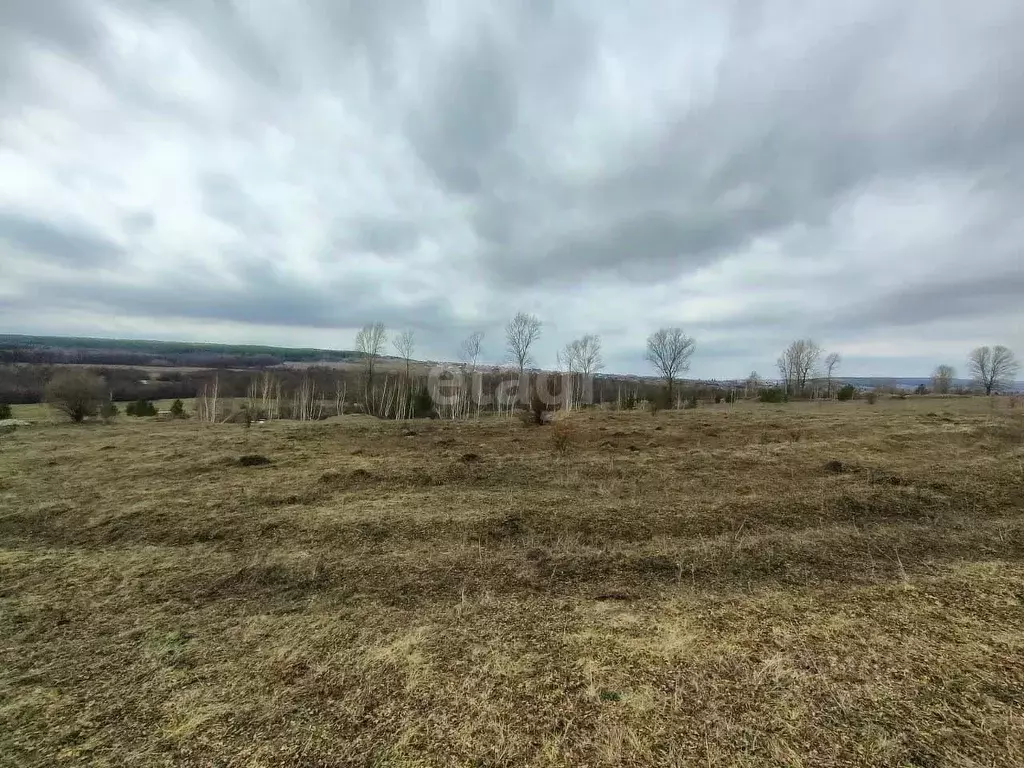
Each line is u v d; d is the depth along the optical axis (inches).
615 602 170.9
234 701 116.6
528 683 122.5
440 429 689.6
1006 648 135.0
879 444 456.4
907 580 185.5
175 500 297.4
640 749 98.9
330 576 197.5
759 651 135.9
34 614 166.6
